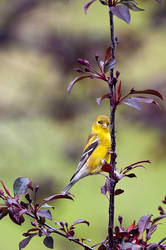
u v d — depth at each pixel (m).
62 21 14.61
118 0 4.96
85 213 14.89
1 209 5.14
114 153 5.00
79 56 14.00
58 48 14.15
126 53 14.58
